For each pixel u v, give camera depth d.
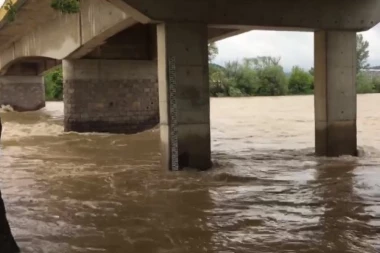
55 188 11.41
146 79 24.55
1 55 37.09
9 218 8.79
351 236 7.55
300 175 12.45
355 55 15.45
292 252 6.91
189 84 13.30
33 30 28.02
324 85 15.18
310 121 29.19
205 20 13.42
